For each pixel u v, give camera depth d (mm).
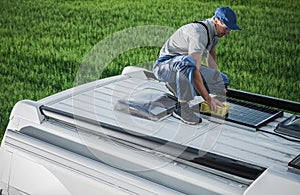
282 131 2475
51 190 2422
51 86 4637
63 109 2619
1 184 2590
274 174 1952
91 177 2279
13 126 2611
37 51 5293
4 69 4922
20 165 2502
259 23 5816
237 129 2486
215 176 2117
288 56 5180
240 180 2068
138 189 2158
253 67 4988
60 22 5895
